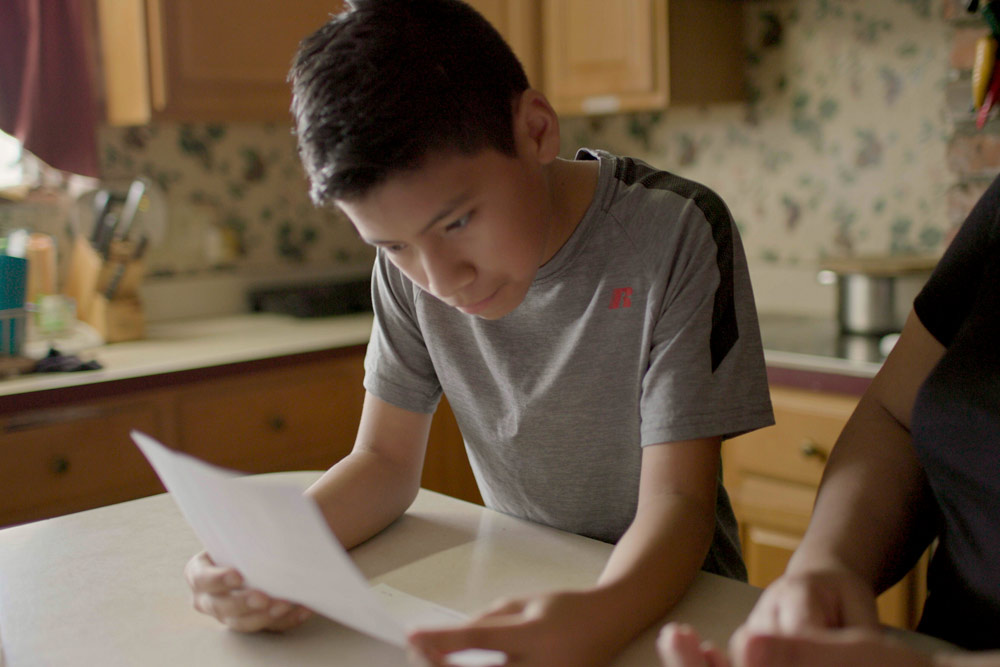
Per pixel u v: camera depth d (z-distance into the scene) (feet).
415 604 2.34
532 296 3.00
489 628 1.90
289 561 1.99
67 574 2.68
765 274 8.30
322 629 2.28
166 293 8.55
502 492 3.31
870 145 7.63
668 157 8.93
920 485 2.54
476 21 2.53
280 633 2.27
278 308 8.75
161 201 8.30
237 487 1.92
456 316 3.13
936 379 2.37
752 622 1.99
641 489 2.62
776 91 8.10
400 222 2.27
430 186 2.23
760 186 8.34
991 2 5.50
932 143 7.29
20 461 5.85
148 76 7.19
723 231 2.77
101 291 7.51
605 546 2.69
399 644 1.94
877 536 2.36
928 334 2.62
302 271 9.48
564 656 1.93
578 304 2.93
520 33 8.33
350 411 7.44
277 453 7.06
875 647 1.51
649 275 2.79
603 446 3.03
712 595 2.35
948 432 2.31
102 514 3.18
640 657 2.06
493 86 2.39
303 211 9.53
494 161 2.34
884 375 2.73
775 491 6.11
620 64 7.86
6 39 7.21
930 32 7.18
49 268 7.48
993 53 5.55
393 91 2.18
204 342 7.44
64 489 6.05
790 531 6.04
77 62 7.39
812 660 1.53
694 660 1.65
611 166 3.00
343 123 2.19
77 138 7.46
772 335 7.04
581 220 2.89
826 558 2.20
